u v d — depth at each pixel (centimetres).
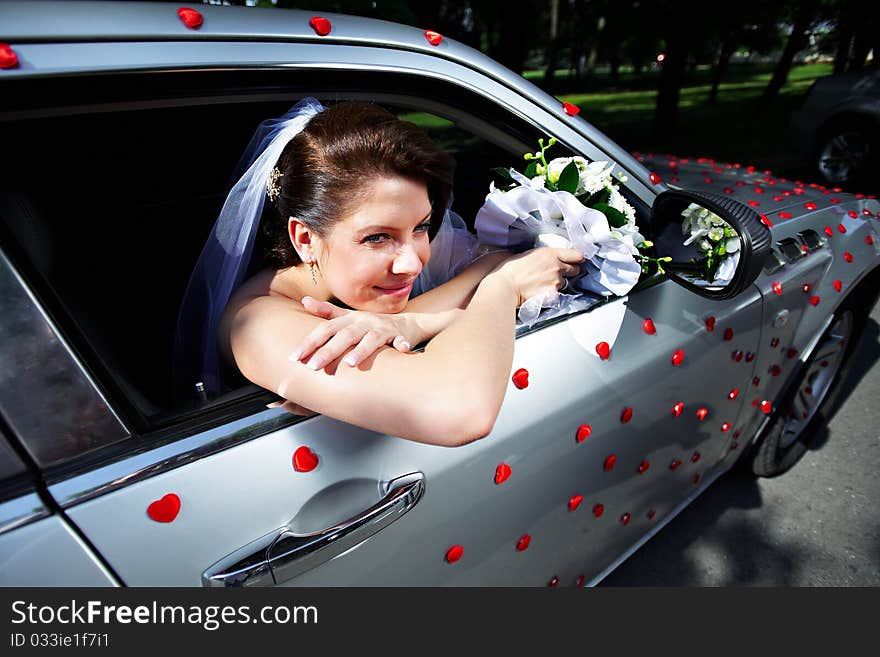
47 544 65
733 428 170
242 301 89
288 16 88
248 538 75
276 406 81
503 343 86
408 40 100
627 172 129
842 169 565
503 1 774
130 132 110
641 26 937
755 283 150
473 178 179
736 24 938
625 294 122
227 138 124
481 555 103
